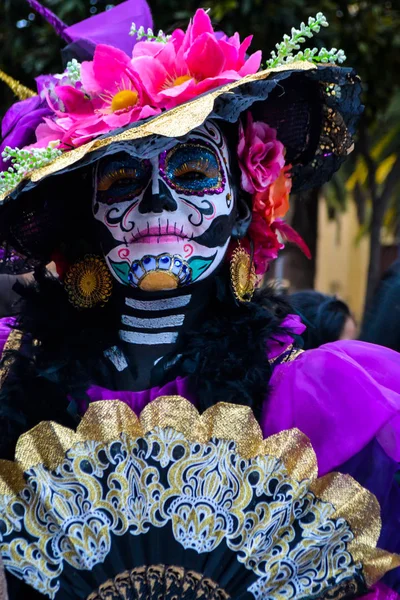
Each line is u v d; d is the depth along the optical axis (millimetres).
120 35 1587
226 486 1280
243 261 1475
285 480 1294
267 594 1254
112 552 1251
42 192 1453
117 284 1420
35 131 1516
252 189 1466
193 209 1369
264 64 1489
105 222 1381
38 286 1539
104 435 1300
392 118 5590
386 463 1327
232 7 3906
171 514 1262
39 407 1353
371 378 1367
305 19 4145
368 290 5742
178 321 1424
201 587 1242
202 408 1335
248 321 1445
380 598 1311
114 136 1234
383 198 5738
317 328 1990
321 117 1581
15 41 4297
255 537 1262
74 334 1448
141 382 1406
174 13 3898
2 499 1287
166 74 1389
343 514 1287
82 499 1277
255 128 1470
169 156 1365
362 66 4648
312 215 5328
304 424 1337
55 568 1258
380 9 4766
